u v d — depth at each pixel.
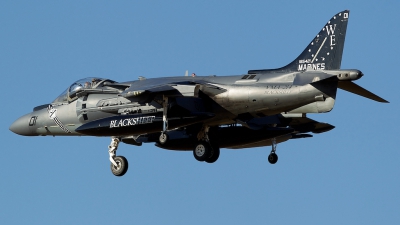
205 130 90.00
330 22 87.56
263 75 85.19
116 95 90.00
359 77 77.00
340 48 86.62
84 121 91.19
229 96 84.31
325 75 77.00
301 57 88.31
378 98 82.38
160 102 83.00
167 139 82.44
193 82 86.25
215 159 91.31
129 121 84.50
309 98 80.44
